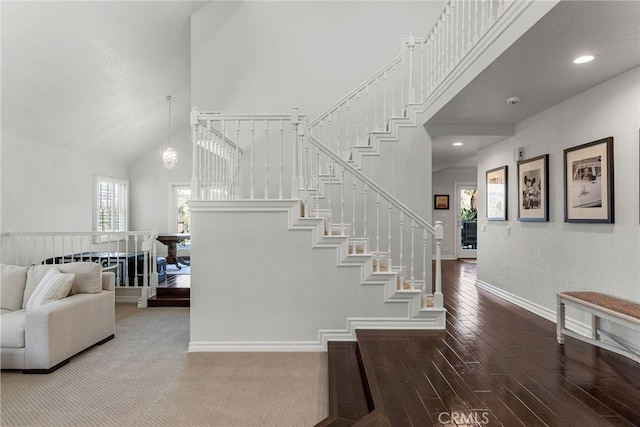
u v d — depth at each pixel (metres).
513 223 4.39
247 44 5.36
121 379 2.71
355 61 5.33
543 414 1.87
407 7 5.31
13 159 5.08
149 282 5.52
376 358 2.64
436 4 5.30
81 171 6.64
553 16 1.98
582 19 2.01
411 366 2.49
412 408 1.94
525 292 4.12
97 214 7.09
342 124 5.17
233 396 2.45
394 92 4.82
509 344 2.93
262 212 3.29
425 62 5.11
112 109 5.84
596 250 3.00
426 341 3.00
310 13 5.36
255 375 2.78
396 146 4.46
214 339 3.30
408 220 4.47
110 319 3.62
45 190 5.70
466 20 4.06
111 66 4.82
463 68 3.09
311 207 4.55
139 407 2.30
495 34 2.54
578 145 3.21
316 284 3.31
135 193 8.42
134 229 8.41
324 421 2.07
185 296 5.19
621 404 1.97
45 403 2.35
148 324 4.17
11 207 5.05
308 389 2.55
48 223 5.76
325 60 5.35
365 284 3.32
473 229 8.96
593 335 2.94
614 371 2.39
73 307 3.07
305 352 3.28
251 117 3.39
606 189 2.85
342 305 3.33
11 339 2.77
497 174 4.77
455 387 2.18
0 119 4.63
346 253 3.30
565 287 3.41
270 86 5.35
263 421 2.15
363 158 4.48
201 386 2.59
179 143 8.45
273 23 5.36
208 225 3.29
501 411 1.91
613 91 2.83
